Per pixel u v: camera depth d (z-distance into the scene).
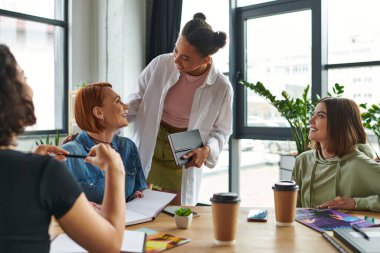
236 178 4.05
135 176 1.72
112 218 0.84
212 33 1.78
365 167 1.55
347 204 1.45
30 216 0.70
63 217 0.74
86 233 0.76
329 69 3.42
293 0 3.52
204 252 1.00
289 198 1.23
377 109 2.35
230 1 3.86
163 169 2.13
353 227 1.12
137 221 1.26
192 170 2.14
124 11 4.10
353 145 1.64
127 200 1.53
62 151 1.26
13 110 0.71
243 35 3.88
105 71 4.31
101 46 4.34
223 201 1.04
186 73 2.02
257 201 3.88
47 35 4.23
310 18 3.46
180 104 2.08
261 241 1.09
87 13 4.39
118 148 1.70
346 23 3.29
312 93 3.45
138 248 0.96
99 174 1.54
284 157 3.12
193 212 1.38
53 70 4.31
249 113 3.91
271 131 3.75
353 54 3.27
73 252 0.94
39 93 4.21
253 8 3.79
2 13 3.84
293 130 3.01
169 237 1.12
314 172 1.72
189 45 1.76
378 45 3.13
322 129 1.67
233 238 1.06
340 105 1.66
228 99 2.11
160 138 2.12
